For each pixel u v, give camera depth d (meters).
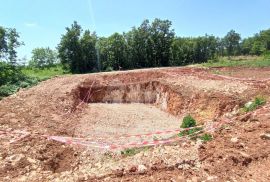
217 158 7.85
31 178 8.38
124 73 28.81
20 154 10.27
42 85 26.03
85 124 16.86
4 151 10.44
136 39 47.50
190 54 53.84
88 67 46.00
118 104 25.59
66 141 12.42
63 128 14.72
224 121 10.84
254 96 14.37
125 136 14.87
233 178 6.94
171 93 21.53
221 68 29.45
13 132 12.62
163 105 22.75
